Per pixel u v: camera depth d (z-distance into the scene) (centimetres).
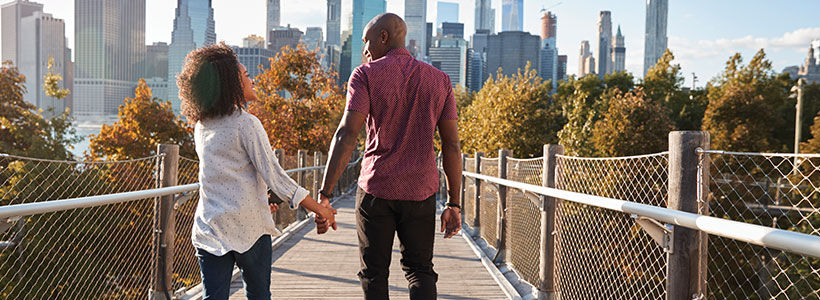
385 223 225
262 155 205
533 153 2811
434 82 224
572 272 365
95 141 2117
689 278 200
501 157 538
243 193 206
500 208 537
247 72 214
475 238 708
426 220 227
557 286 373
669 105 3988
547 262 379
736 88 3003
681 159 201
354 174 2053
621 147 2158
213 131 206
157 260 352
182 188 344
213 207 206
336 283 472
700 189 198
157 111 2131
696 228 181
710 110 3042
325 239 707
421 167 222
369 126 229
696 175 200
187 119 212
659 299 280
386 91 219
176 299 383
